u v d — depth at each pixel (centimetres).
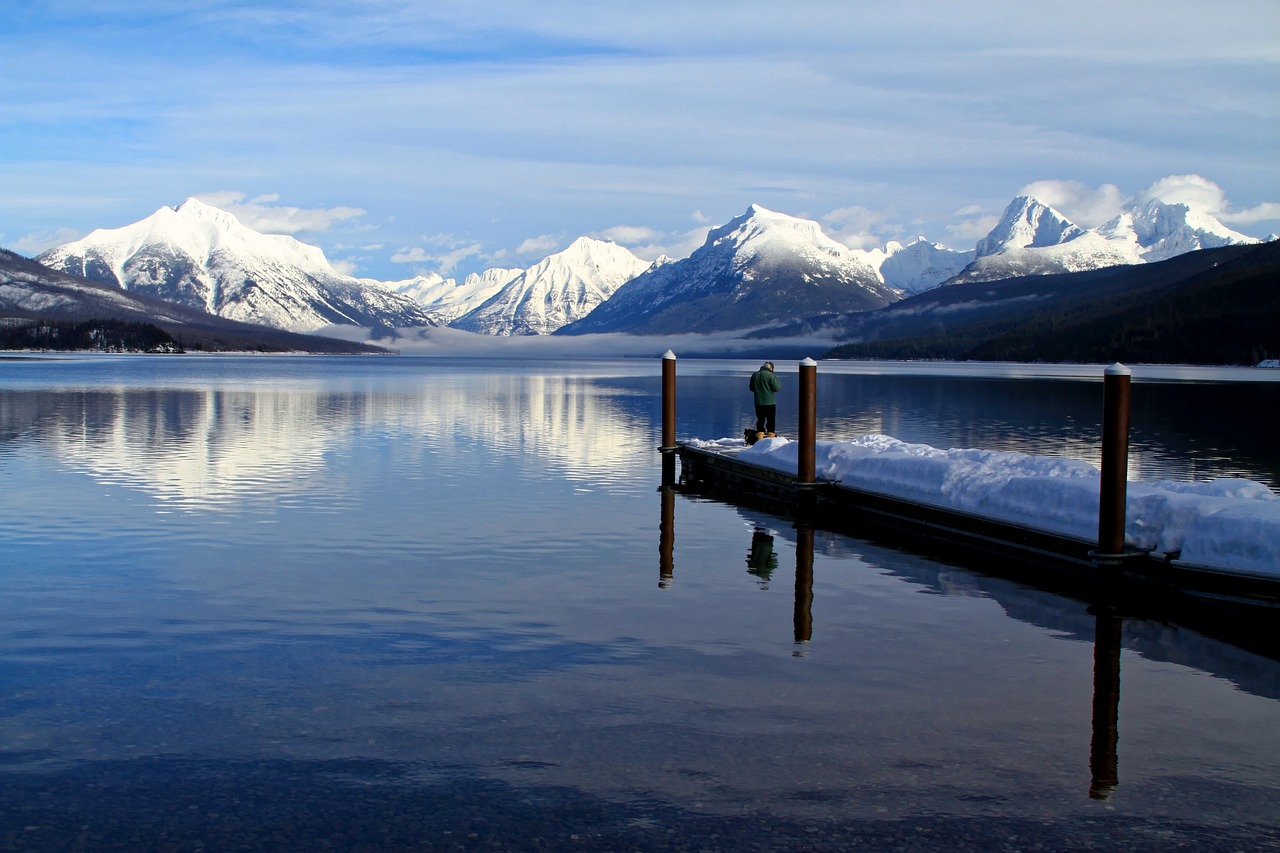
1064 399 7044
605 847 723
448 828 747
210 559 1638
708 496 2427
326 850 719
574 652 1146
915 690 1031
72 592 1418
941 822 759
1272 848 729
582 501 2305
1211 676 1091
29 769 841
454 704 980
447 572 1555
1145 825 759
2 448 3316
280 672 1074
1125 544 1448
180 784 815
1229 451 3491
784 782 818
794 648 1170
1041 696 1021
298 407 5566
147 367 14612
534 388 8475
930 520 1864
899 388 9019
